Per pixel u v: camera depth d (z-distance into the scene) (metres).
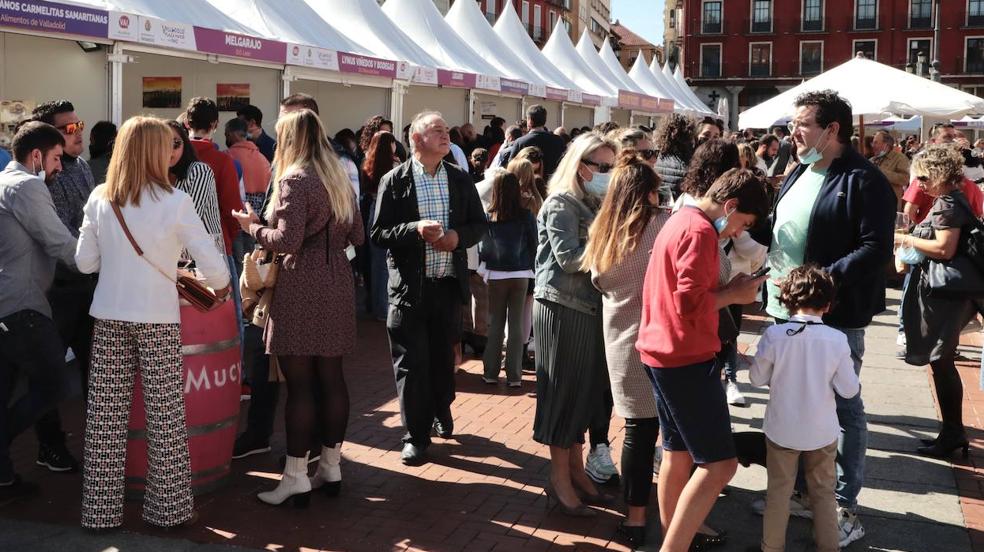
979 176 11.48
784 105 10.74
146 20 8.53
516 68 18.94
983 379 5.38
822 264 4.23
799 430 3.90
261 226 4.50
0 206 4.43
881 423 6.24
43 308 4.57
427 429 5.27
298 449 4.59
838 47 61.28
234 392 4.80
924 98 9.74
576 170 4.52
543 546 4.21
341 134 10.45
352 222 4.71
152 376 4.20
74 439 5.64
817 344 3.90
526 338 7.61
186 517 4.32
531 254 6.87
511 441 5.70
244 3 10.78
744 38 62.84
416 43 15.32
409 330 5.21
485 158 11.05
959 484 5.08
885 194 4.11
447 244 5.02
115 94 8.56
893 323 10.05
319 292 4.52
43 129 4.66
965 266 5.23
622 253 4.09
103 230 4.15
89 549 4.09
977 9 58.50
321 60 11.19
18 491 4.65
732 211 3.67
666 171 5.96
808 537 4.38
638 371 4.16
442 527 4.39
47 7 7.48
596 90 23.08
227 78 11.49
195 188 5.61
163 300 4.18
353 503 4.68
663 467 3.97
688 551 3.98
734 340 4.04
